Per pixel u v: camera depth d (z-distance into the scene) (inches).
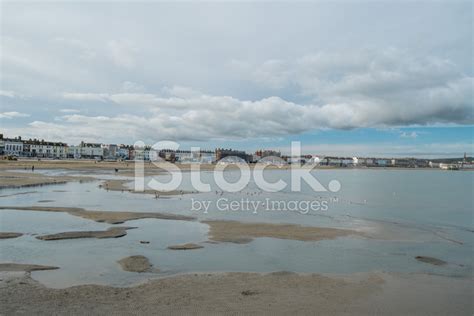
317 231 799.1
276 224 878.4
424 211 1235.9
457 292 437.4
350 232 802.2
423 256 614.2
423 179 3654.0
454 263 573.9
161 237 705.6
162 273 486.6
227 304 380.2
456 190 2196.1
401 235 790.5
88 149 7519.7
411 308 386.9
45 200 1226.0
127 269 497.7
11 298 382.0
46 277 456.8
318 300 399.9
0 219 856.3
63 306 364.2
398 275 501.0
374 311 375.9
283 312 364.2
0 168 3196.4
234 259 564.1
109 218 890.1
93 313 349.1
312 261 564.4
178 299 390.3
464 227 925.2
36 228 757.3
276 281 458.6
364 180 3208.7
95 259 541.6
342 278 480.7
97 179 2346.2
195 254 586.9
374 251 639.8
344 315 363.6
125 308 362.6
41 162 4539.9
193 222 882.1
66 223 816.9
